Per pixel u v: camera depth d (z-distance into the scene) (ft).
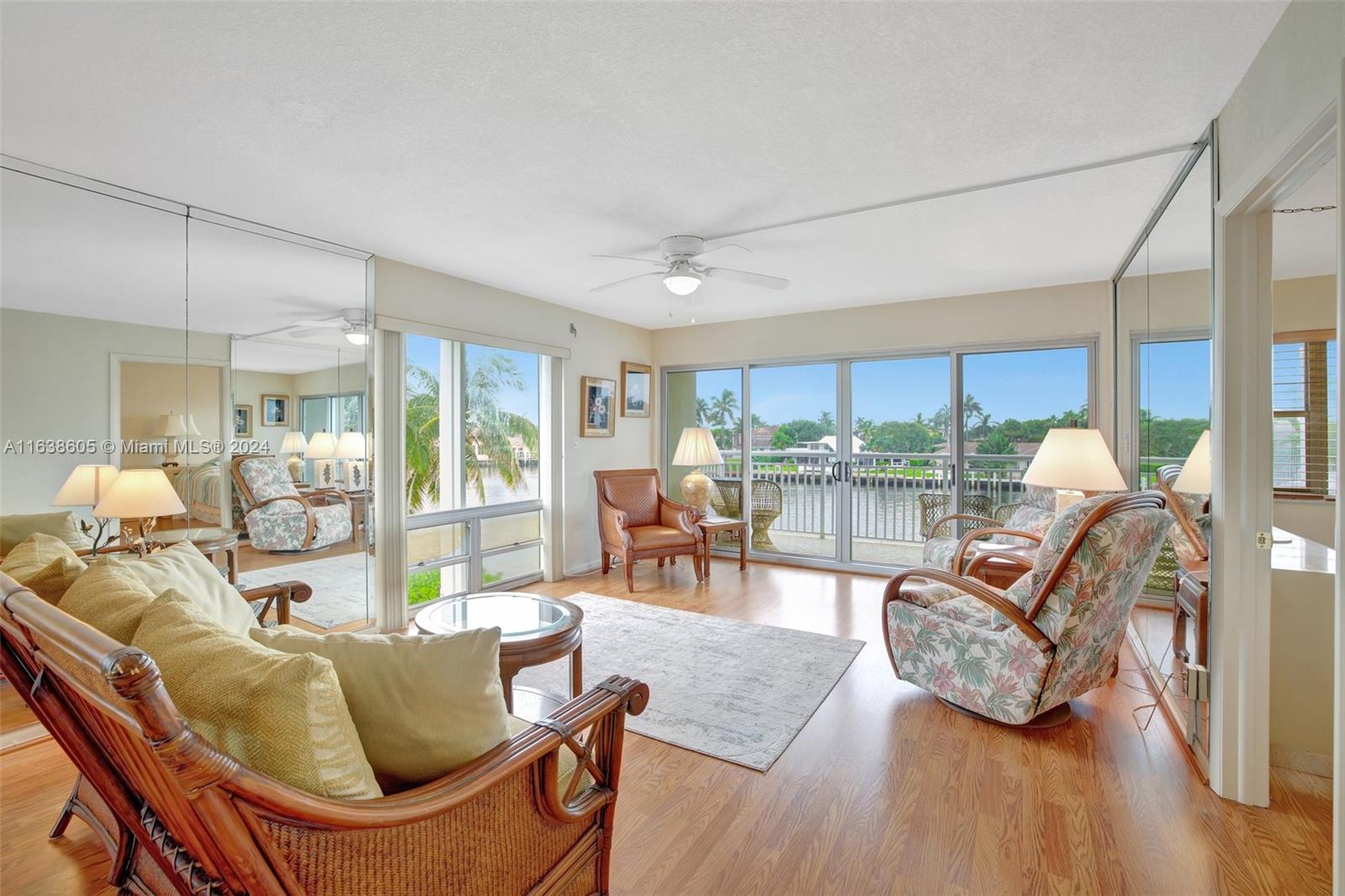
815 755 7.50
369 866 3.18
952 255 12.20
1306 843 5.76
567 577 17.16
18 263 8.23
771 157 7.82
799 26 5.28
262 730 2.92
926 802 6.52
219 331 10.16
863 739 7.89
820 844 5.85
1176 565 8.59
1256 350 6.40
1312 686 6.94
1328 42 4.44
